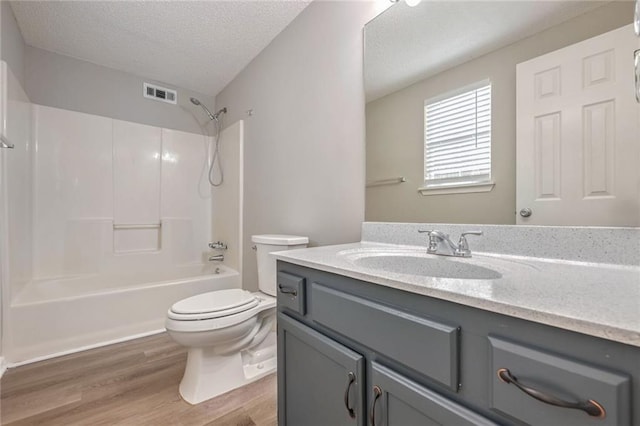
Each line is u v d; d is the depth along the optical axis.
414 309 0.65
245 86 2.59
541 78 0.92
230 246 2.79
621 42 0.78
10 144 1.61
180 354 1.86
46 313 1.82
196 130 3.15
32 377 1.58
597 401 0.41
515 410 0.48
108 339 2.02
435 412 0.59
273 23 2.01
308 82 1.82
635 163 0.75
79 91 2.51
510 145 0.99
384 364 0.71
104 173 2.61
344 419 0.81
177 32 2.11
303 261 0.95
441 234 1.06
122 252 2.70
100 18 1.97
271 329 1.78
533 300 0.50
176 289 2.30
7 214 1.71
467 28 1.12
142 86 2.83
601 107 0.81
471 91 1.10
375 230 1.39
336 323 0.83
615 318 0.41
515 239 0.96
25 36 2.18
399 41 1.33
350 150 1.54
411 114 1.28
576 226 0.84
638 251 0.74
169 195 2.96
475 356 0.54
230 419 1.29
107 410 1.33
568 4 0.87
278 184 2.10
